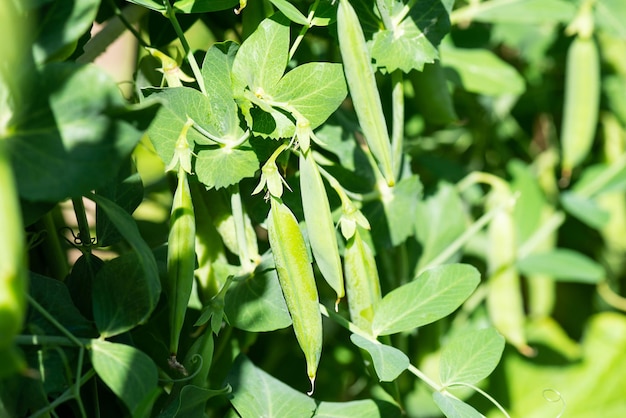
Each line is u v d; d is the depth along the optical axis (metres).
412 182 0.77
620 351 1.07
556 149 1.05
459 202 0.87
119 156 0.60
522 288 1.09
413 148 0.92
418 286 0.71
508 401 1.01
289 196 0.74
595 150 1.05
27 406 0.65
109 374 0.64
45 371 0.65
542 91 1.05
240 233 0.71
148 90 0.67
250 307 0.71
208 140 0.69
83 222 0.70
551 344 1.06
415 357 0.88
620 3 0.91
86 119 0.60
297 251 0.67
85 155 0.60
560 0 0.91
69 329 0.66
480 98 1.00
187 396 0.68
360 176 0.77
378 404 0.73
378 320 0.71
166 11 0.69
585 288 1.12
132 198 0.70
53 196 0.60
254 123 0.68
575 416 1.02
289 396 0.72
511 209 0.90
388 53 0.72
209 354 0.69
